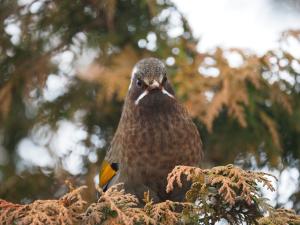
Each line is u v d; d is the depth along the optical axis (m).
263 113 11.99
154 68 9.81
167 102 9.67
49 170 12.91
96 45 12.77
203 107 11.73
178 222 7.66
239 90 11.78
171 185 7.61
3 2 13.03
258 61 12.02
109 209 7.52
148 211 7.54
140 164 9.56
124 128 9.77
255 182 7.56
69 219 7.32
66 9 13.02
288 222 7.50
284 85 12.22
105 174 10.19
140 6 12.68
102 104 12.87
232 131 12.53
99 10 12.99
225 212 7.83
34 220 7.24
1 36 13.05
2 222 7.41
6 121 13.16
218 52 12.21
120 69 12.28
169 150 9.54
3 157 13.26
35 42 13.03
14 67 13.13
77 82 12.96
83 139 12.91
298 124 12.38
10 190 12.89
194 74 12.11
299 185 12.40
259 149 12.63
